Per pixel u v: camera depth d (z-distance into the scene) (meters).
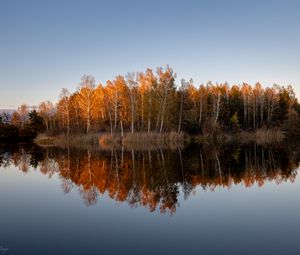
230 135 53.12
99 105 59.69
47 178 18.86
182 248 7.87
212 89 72.56
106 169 21.53
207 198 13.28
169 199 13.16
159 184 16.27
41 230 9.41
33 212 11.45
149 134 43.62
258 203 12.43
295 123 57.44
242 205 12.14
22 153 35.16
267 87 76.94
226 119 62.94
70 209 11.80
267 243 8.19
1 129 69.25
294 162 24.19
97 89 60.91
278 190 14.76
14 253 7.64
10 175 20.14
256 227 9.50
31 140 69.19
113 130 53.91
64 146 43.28
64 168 22.66
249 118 67.75
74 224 9.97
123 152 32.25
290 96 81.06
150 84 49.16
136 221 10.20
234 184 16.14
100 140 43.12
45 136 56.38
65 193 14.64
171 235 8.85
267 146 38.97
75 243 8.30
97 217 10.72
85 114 52.38
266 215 10.80
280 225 9.69
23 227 9.72
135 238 8.63
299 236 8.70
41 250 7.82
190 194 14.02
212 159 26.12
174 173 19.50
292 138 54.41
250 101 70.12
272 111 69.94
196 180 17.25
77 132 53.50
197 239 8.52
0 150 40.31
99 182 17.11
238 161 24.83
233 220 10.24
